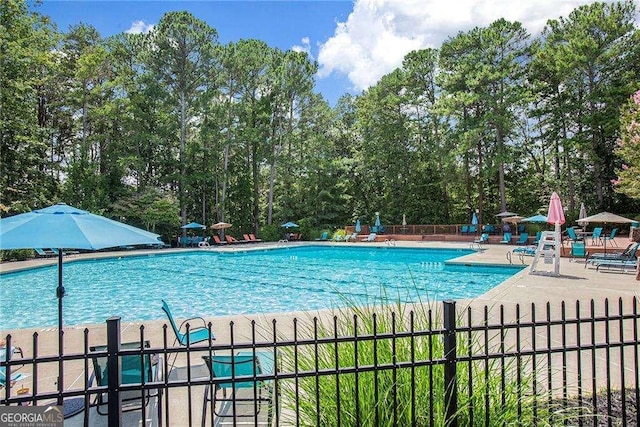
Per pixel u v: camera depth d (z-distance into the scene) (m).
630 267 12.38
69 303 11.71
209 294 12.57
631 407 3.40
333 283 14.15
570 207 28.27
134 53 31.27
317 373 2.41
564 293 8.88
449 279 14.15
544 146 31.98
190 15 30.45
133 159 28.97
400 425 2.56
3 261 18.72
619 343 2.89
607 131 24.36
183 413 3.55
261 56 34.31
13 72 21.34
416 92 32.69
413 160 33.69
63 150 32.66
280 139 35.09
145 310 10.66
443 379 2.70
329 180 36.12
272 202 35.81
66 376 4.60
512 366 3.09
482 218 31.64
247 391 3.88
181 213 31.83
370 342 2.88
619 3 25.23
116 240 3.82
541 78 29.11
